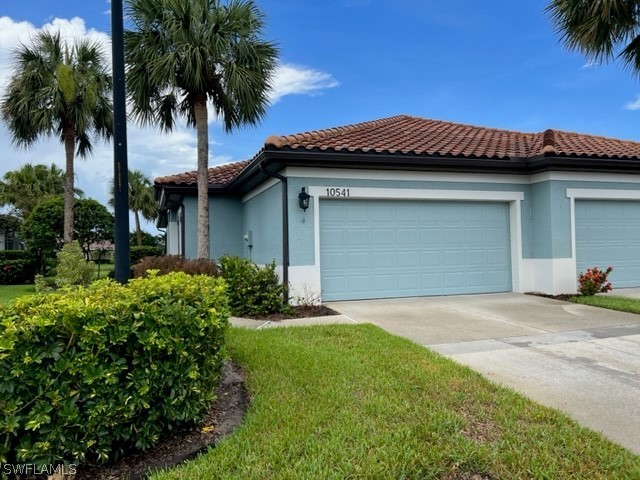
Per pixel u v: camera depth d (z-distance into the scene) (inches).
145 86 434.0
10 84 657.6
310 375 183.3
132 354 124.2
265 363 199.3
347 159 371.9
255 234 494.0
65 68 641.6
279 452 122.3
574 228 436.5
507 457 122.7
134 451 128.8
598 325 298.7
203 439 135.6
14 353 108.5
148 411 127.0
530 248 449.7
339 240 400.8
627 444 135.1
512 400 163.2
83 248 770.8
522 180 448.1
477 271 441.7
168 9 424.2
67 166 698.2
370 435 132.0
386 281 413.7
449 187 424.2
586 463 121.4
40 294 148.9
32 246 753.6
